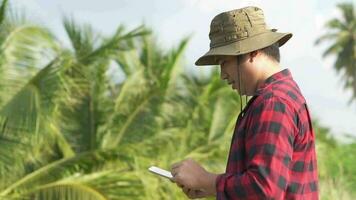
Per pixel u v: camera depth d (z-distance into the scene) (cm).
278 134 267
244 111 281
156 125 1459
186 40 1494
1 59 1113
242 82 286
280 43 298
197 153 1462
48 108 1155
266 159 264
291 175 275
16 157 1155
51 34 1141
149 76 1484
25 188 1191
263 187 261
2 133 1136
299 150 276
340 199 1891
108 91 1402
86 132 1348
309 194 280
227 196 271
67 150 1283
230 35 286
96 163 1235
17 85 1129
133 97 1449
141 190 1143
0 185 1177
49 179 1205
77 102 1311
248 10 288
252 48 282
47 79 1135
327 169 1936
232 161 279
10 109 1127
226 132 1507
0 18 1102
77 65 1283
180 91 1510
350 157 2341
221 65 291
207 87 1530
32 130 1141
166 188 1208
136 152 1257
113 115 1414
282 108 271
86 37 1284
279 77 282
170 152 1439
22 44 1125
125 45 1327
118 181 1139
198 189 281
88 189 1138
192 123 1497
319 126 1925
